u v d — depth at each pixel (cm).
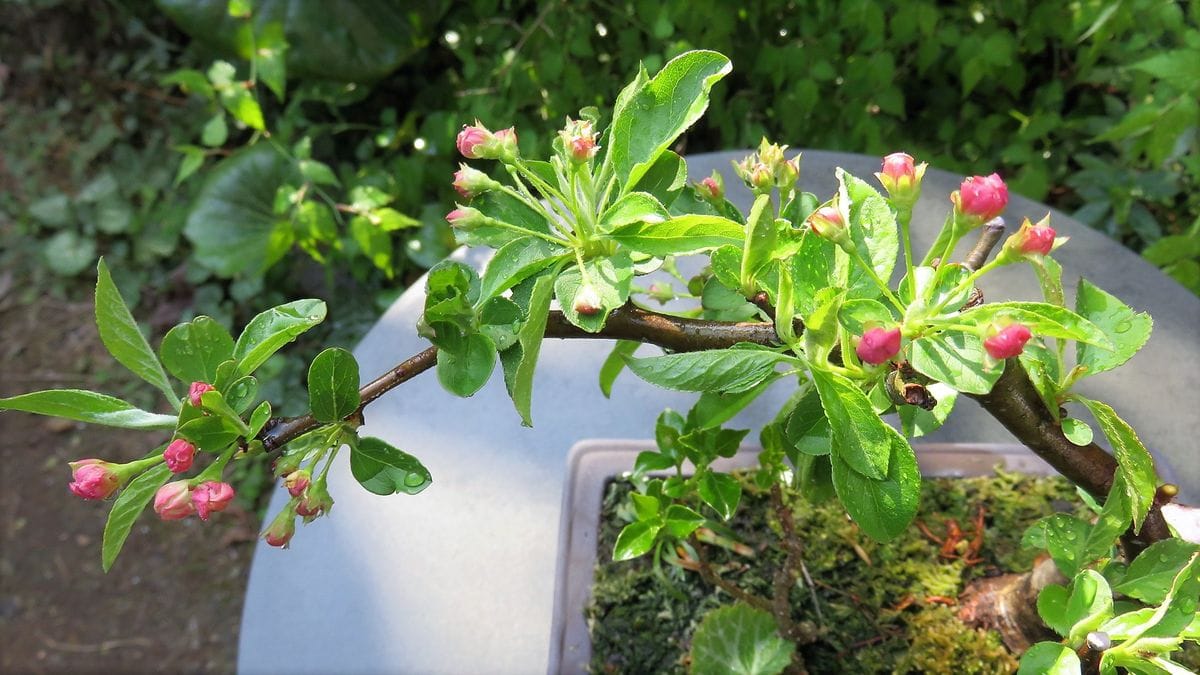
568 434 52
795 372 29
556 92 96
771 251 25
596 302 25
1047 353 30
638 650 41
